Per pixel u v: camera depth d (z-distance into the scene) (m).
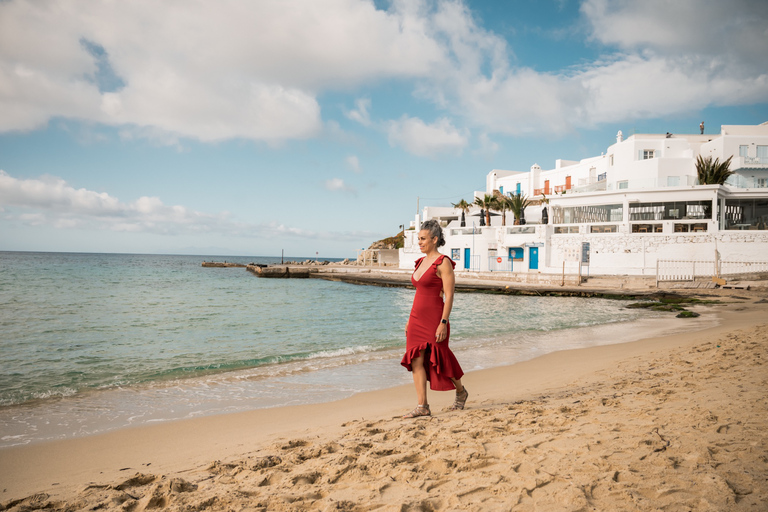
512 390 6.32
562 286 34.47
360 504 2.25
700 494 2.06
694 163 37.34
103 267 77.12
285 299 28.70
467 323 17.03
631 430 3.20
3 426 5.24
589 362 8.57
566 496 2.13
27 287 34.28
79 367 9.09
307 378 7.90
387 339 13.03
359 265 76.69
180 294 31.16
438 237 4.26
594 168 46.12
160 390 7.10
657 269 31.14
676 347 9.23
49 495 2.77
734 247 31.19
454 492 2.31
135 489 2.80
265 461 3.13
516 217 45.72
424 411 4.36
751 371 5.39
